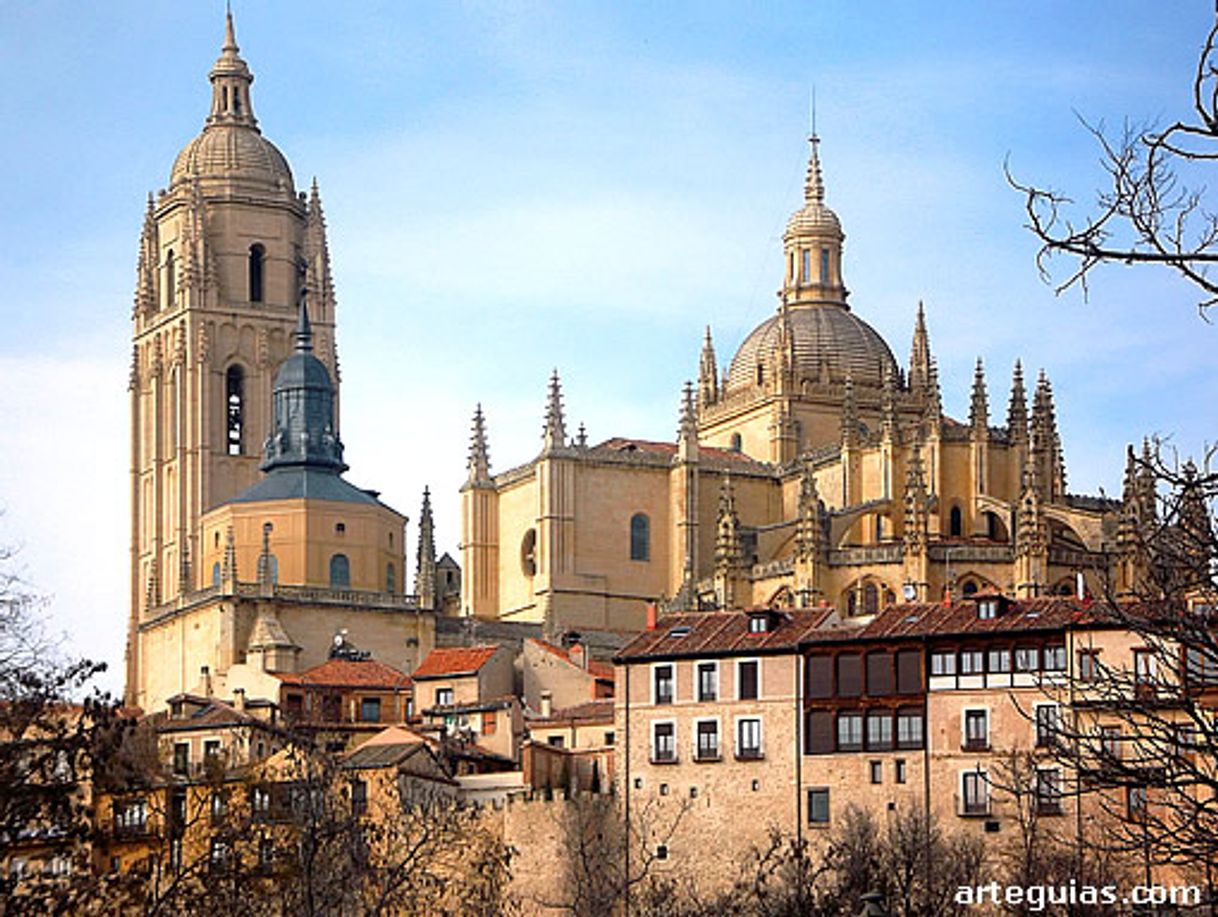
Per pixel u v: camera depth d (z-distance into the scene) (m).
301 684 192.38
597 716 172.12
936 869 133.75
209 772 110.56
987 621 156.00
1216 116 45.75
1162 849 54.84
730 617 167.88
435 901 129.25
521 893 154.38
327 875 110.00
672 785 161.00
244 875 97.69
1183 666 50.75
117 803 89.06
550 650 192.50
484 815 157.38
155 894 92.44
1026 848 126.06
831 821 155.62
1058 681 148.00
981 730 152.62
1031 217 46.44
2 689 80.94
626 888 135.88
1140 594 52.66
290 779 124.56
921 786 153.25
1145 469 50.31
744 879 150.75
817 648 158.75
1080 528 199.88
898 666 156.00
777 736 158.50
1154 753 53.97
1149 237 46.09
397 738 163.88
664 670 163.12
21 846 85.50
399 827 137.25
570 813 155.12
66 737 85.12
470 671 190.00
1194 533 49.78
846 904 127.12
